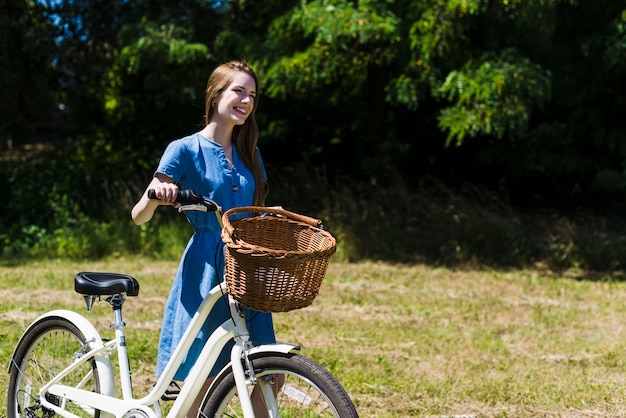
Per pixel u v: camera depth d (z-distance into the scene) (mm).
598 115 12867
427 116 14070
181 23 11609
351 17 10109
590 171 13477
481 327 7156
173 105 13375
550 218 13273
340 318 7258
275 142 14445
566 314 7855
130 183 12492
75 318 3469
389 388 5102
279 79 10891
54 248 11344
